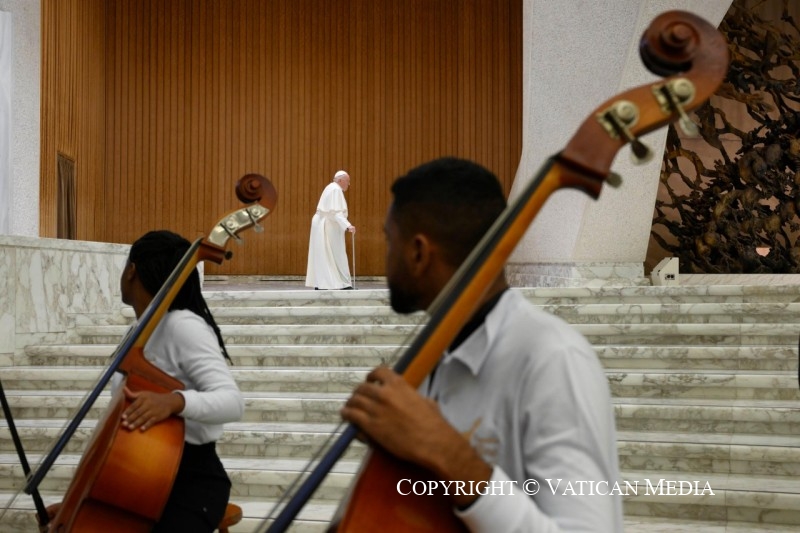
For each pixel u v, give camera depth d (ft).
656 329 21.85
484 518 3.60
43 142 45.19
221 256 8.20
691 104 3.83
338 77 58.80
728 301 24.61
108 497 7.10
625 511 15.34
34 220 43.32
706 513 14.98
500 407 4.21
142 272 8.52
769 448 16.15
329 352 22.57
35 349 23.24
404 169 58.70
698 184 36.94
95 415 19.95
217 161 58.54
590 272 32.27
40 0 44.04
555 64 34.32
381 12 58.90
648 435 17.63
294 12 58.85
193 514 7.96
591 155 3.82
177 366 8.19
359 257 58.44
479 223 4.38
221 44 58.70
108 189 58.23
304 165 58.65
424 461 3.59
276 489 16.61
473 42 58.65
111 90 58.39
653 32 3.92
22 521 15.43
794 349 20.12
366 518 3.82
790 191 36.86
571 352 4.07
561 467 3.85
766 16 40.04
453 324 3.83
